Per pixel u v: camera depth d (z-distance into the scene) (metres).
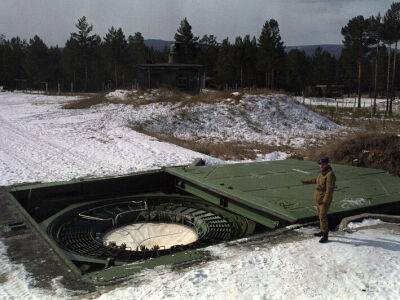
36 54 71.69
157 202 11.84
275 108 30.84
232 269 6.52
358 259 6.86
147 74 36.28
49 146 18.11
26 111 30.52
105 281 6.23
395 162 16.08
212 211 10.88
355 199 9.53
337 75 84.44
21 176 12.77
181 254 7.16
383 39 52.09
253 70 66.81
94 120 25.27
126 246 9.30
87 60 71.06
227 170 12.59
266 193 10.04
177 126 25.91
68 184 11.67
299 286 6.05
